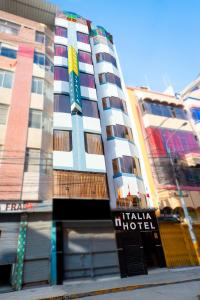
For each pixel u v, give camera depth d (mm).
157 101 23844
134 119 21078
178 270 13523
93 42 24656
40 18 23172
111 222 14148
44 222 12266
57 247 11695
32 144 14516
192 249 15711
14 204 11891
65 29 22828
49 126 16188
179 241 15742
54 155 14336
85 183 14023
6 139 13750
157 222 15328
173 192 17625
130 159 17359
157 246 14672
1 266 10977
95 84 20062
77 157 14844
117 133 18281
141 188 16766
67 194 13164
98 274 12219
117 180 16094
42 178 13617
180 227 16375
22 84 16703
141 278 11500
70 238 12586
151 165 18531
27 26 21141
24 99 16000
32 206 12227
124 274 12500
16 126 14523
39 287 10367
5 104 15234
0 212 11391
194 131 23906
